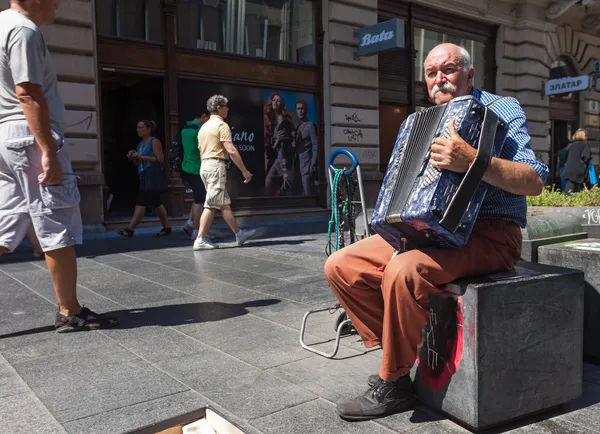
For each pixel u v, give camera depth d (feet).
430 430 6.83
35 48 9.71
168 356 9.43
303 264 18.47
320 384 8.23
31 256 20.26
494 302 6.68
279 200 37.06
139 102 35.99
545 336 7.14
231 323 11.45
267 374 8.61
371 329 8.29
